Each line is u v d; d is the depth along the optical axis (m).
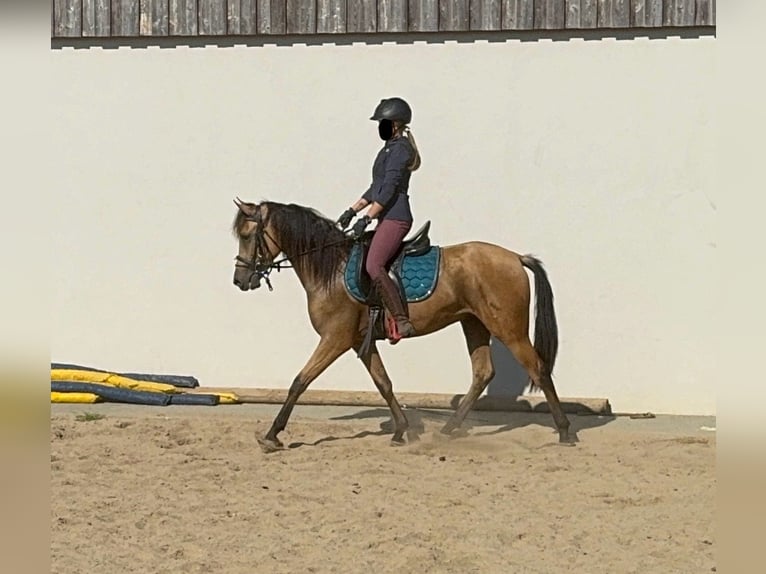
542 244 11.73
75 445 9.92
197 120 12.29
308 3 11.95
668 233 11.52
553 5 11.52
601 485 8.62
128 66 12.36
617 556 7.01
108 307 12.48
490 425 10.97
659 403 11.58
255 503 8.14
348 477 8.84
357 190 12.05
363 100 11.99
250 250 9.73
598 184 11.61
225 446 9.95
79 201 12.48
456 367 11.88
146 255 12.41
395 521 7.69
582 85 11.59
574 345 11.70
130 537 7.37
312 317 9.77
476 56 11.75
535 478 8.83
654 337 11.57
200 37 12.22
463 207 11.84
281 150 12.16
